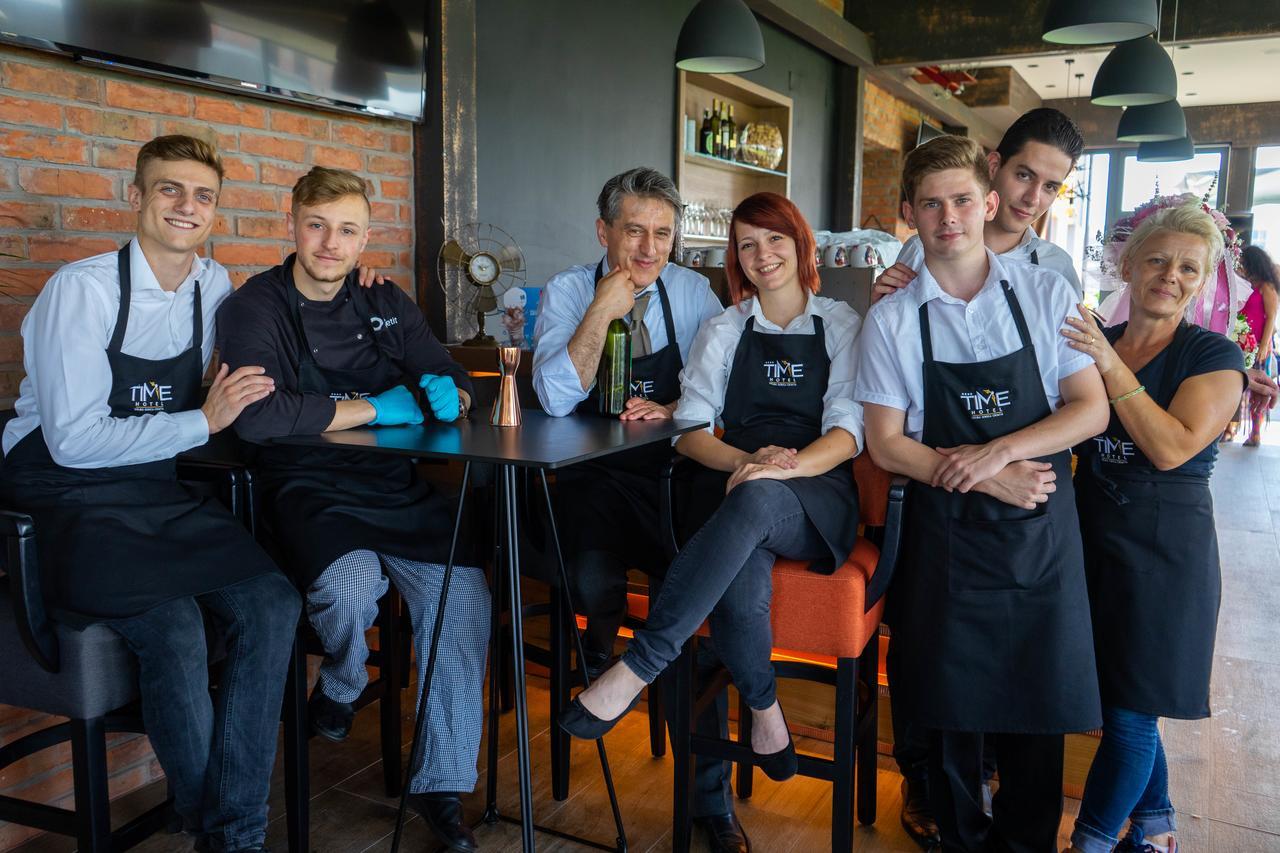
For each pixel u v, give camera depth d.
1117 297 2.23
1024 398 1.96
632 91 5.02
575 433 2.03
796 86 6.82
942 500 1.99
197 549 1.97
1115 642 1.97
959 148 1.95
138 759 2.61
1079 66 9.94
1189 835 2.32
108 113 2.56
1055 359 1.96
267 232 3.04
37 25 2.33
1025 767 2.02
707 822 2.30
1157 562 1.93
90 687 1.84
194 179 2.02
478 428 2.12
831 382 2.25
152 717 1.90
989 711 1.96
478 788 2.54
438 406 2.22
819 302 2.32
